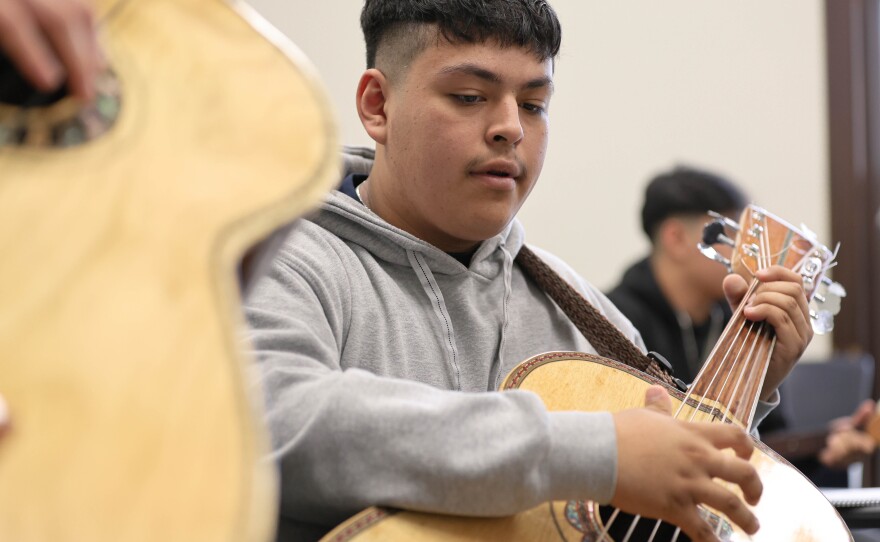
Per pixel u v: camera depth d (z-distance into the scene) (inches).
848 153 122.0
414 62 42.3
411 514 31.0
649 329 88.4
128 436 17.3
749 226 49.2
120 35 22.9
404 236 43.3
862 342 123.6
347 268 42.2
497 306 45.6
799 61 122.0
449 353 42.9
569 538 32.0
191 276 19.4
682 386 44.4
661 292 89.0
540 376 39.0
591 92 121.3
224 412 17.7
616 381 39.9
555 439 30.9
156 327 18.6
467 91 41.3
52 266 19.1
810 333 45.6
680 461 30.9
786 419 91.0
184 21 23.5
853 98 122.0
